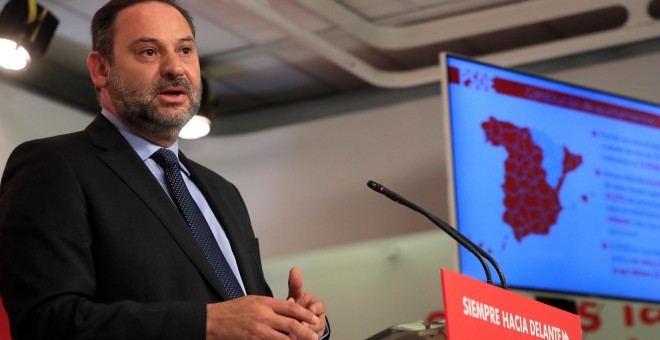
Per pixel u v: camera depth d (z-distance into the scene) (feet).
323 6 28.66
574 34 30.76
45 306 9.24
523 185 25.07
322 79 34.01
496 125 25.31
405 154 32.35
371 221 32.27
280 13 29.45
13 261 9.64
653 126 27.20
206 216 11.37
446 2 28.99
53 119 31.45
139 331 9.09
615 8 29.27
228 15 29.40
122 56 11.09
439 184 31.42
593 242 25.31
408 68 32.91
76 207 9.93
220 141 35.29
